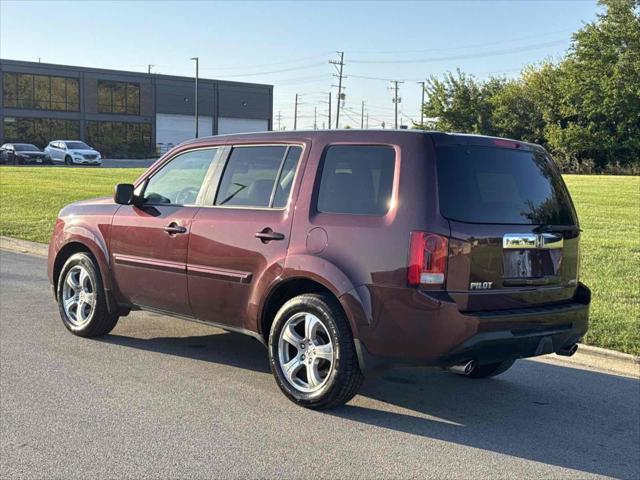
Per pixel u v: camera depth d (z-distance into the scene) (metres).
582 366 6.86
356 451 4.57
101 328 7.06
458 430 5.04
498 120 64.31
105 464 4.24
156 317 8.30
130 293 6.64
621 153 54.19
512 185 5.19
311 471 4.23
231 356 6.68
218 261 5.80
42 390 5.55
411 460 4.46
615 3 54.09
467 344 4.68
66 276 7.26
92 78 63.84
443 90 67.44
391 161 5.02
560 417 5.39
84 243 6.98
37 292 9.47
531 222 5.15
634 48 53.22
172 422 4.95
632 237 14.55
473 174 4.99
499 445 4.78
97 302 6.94
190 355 6.68
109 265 6.78
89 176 31.42
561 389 6.11
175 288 6.18
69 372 6.03
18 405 5.20
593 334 7.22
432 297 4.66
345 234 5.04
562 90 56.38
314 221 5.24
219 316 5.90
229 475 4.14
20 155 45.41
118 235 6.68
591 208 21.16
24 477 4.04
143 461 4.29
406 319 4.72
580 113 55.78
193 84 70.88
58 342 6.98
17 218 16.92
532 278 5.08
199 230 5.96
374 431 4.94
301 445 4.63
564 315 5.18
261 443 4.63
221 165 6.12
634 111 52.84
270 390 5.71
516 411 5.50
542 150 5.60
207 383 5.84
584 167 53.69
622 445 4.86
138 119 67.25
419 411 5.41
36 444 4.51
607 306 8.45
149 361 6.44
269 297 5.48
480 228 4.83
